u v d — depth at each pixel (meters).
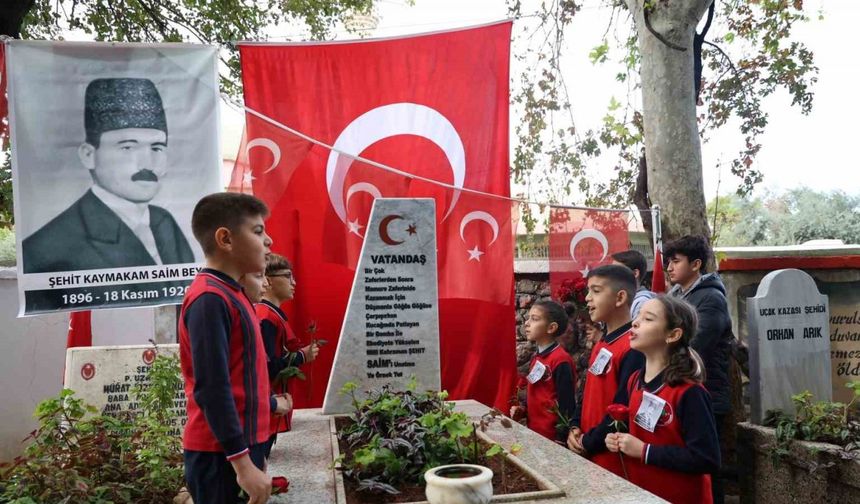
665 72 5.99
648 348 3.19
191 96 4.55
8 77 4.29
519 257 7.32
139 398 4.95
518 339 7.75
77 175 4.39
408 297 4.64
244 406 2.30
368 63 6.43
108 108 4.44
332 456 3.43
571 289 5.95
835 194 17.39
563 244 6.07
